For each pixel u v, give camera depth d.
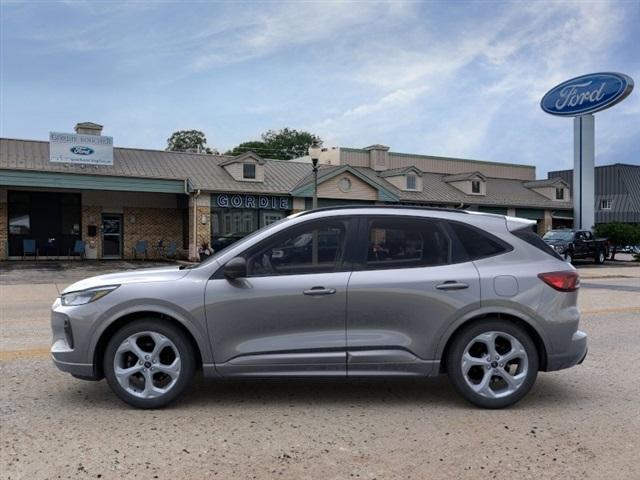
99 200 28.66
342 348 4.91
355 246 5.06
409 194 35.09
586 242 31.75
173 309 4.84
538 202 39.88
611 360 7.09
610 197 63.25
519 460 3.97
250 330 4.90
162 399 4.90
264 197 29.12
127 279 5.00
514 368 5.33
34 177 24.55
